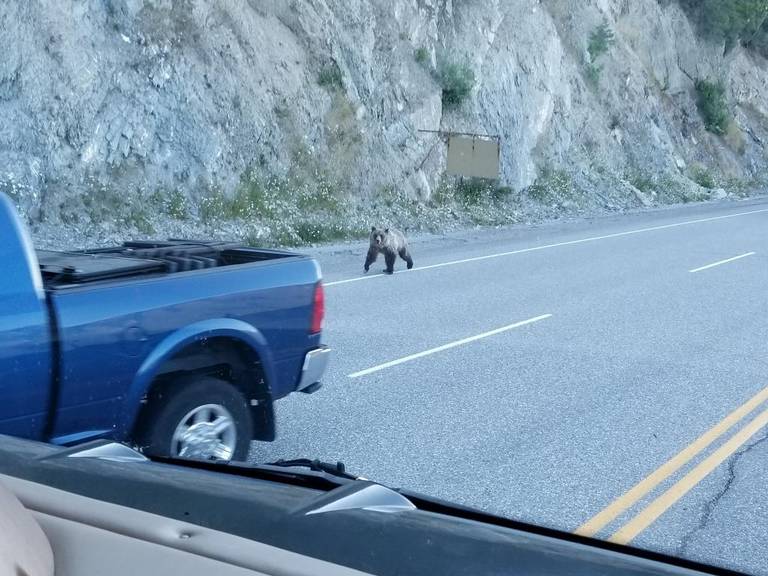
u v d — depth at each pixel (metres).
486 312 12.93
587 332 11.65
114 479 2.74
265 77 23.06
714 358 10.30
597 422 7.70
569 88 36.50
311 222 21.83
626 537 5.32
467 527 2.56
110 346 5.00
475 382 8.98
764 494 6.11
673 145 44.09
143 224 18.47
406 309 13.03
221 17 22.56
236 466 3.67
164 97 20.48
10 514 1.95
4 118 17.41
